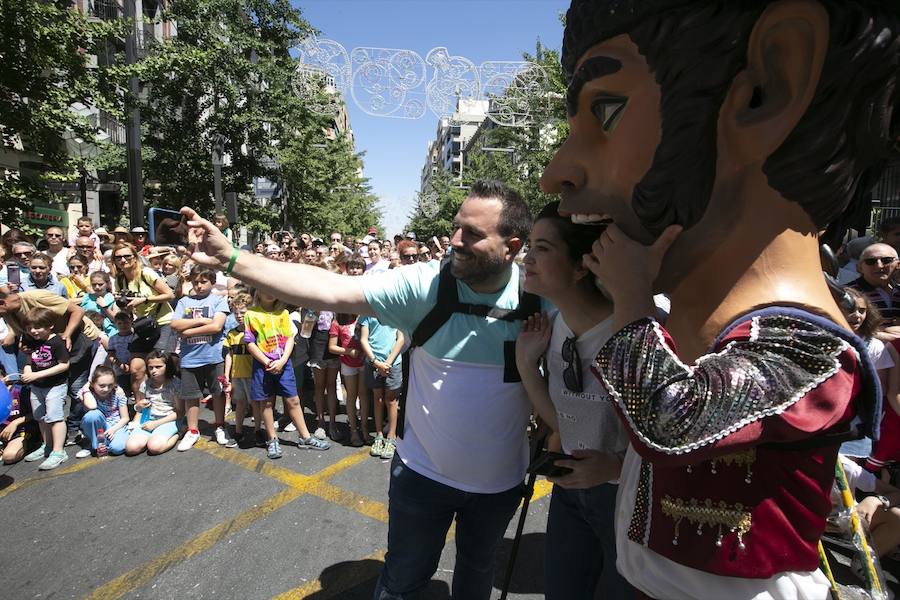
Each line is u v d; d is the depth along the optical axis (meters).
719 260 0.81
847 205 0.85
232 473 4.09
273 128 16.12
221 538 3.19
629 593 1.47
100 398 4.56
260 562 2.96
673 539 0.83
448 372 1.71
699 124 0.75
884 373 2.80
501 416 1.74
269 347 4.36
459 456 1.72
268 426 4.41
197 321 4.54
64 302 4.53
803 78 0.71
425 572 1.86
